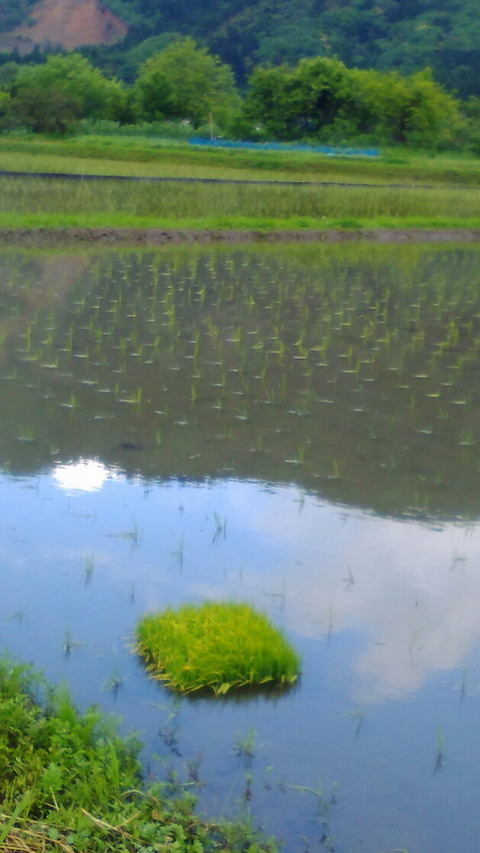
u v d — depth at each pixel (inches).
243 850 102.6
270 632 142.2
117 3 4411.9
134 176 954.1
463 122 2129.7
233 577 168.4
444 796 115.4
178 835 101.2
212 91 2346.2
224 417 257.9
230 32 3649.1
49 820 100.6
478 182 1235.9
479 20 3474.4
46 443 231.6
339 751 122.8
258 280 495.8
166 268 525.0
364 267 568.4
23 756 110.7
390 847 106.6
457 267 590.2
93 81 2082.9
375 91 1983.3
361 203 860.6
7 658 134.6
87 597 159.8
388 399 284.0
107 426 246.2
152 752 120.3
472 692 136.8
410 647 147.5
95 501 199.3
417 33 3415.4
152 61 2539.4
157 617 146.8
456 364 332.5
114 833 100.6
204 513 195.0
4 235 604.1
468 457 233.6
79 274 490.3
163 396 276.8
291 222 728.3
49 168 1005.2
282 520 192.4
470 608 160.6
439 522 193.5
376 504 201.6
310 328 382.0
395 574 171.6
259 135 1985.7
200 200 797.2
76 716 120.8
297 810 111.4
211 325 378.0
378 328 388.2
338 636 149.7
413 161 1478.8
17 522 187.8
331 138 1903.3
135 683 135.3
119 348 335.0
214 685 134.0
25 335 349.4
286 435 244.2
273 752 122.0
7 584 163.5
